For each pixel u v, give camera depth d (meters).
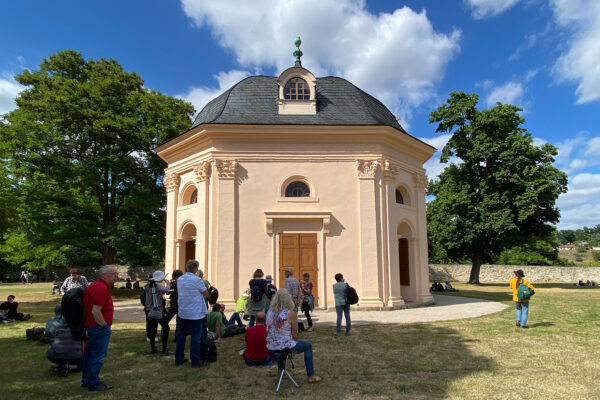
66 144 21.38
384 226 14.54
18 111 21.78
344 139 14.80
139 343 8.72
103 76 23.45
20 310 15.98
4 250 28.44
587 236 145.25
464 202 29.52
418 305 15.26
